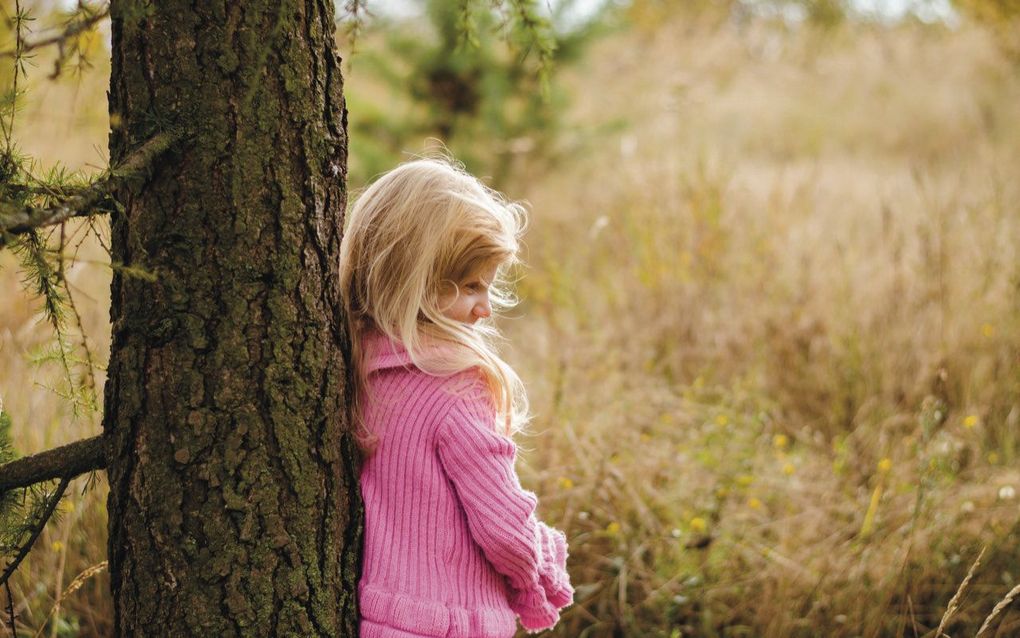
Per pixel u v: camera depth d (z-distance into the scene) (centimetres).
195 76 129
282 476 140
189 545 136
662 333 399
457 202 166
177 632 137
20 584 223
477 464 155
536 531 161
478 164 580
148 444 135
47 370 236
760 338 390
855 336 376
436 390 159
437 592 154
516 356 366
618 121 618
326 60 139
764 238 454
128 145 130
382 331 166
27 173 123
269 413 138
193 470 135
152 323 133
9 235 107
